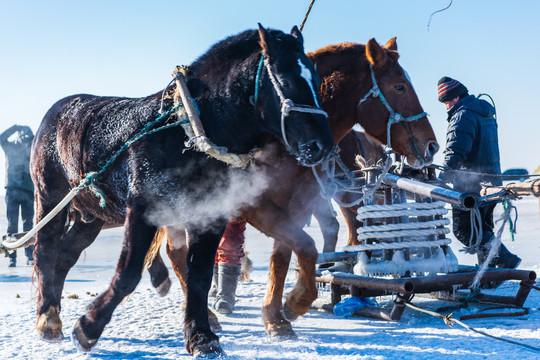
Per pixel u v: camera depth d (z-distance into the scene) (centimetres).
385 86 538
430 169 593
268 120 425
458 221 658
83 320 440
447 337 464
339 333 502
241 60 441
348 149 699
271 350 446
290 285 782
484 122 664
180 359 427
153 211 431
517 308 569
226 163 425
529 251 1090
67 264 581
